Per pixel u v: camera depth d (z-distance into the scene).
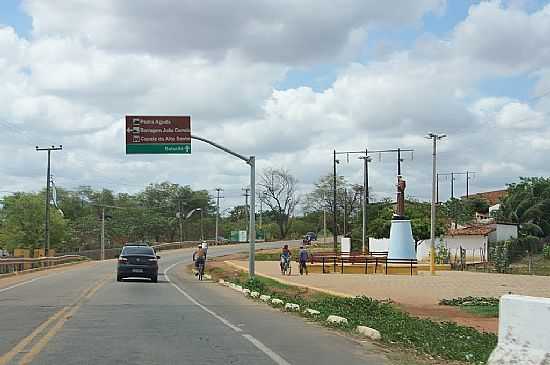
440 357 11.83
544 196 73.75
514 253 60.56
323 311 18.92
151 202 129.50
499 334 9.48
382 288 32.19
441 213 77.69
